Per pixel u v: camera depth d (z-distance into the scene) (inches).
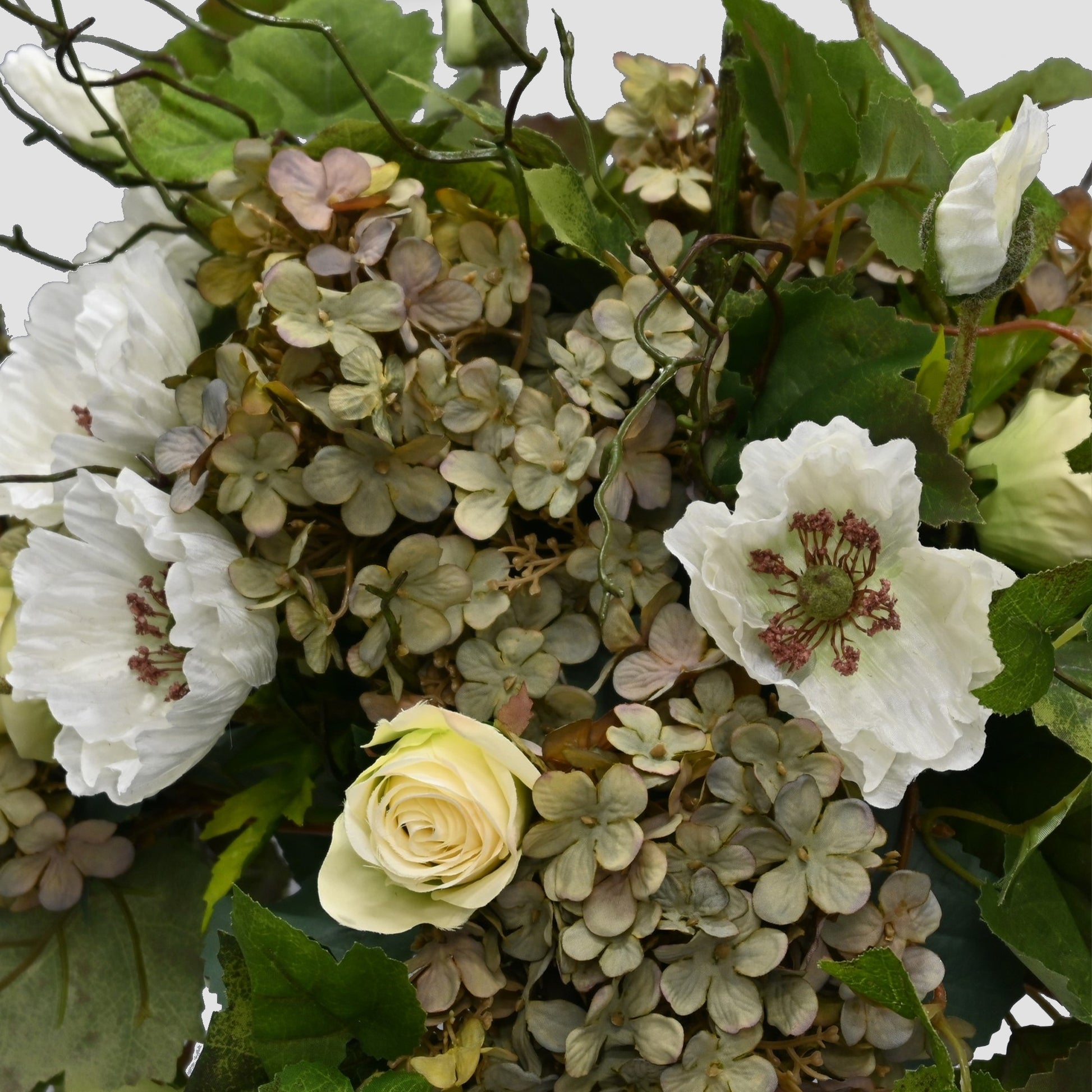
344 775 23.9
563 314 23.8
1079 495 22.6
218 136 25.6
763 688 22.0
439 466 22.0
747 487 20.8
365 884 21.2
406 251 22.2
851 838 20.7
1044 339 24.4
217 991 25.3
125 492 21.7
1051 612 20.2
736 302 23.4
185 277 25.4
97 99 24.3
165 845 24.3
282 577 21.8
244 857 22.7
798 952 21.2
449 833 20.7
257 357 22.2
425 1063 20.8
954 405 21.7
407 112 26.5
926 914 21.3
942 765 21.1
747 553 21.0
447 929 21.1
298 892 24.0
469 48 27.9
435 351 22.0
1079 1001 22.1
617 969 20.4
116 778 22.2
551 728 22.1
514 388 22.0
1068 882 23.5
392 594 21.5
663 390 22.8
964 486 21.7
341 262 22.0
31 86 24.5
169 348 23.0
